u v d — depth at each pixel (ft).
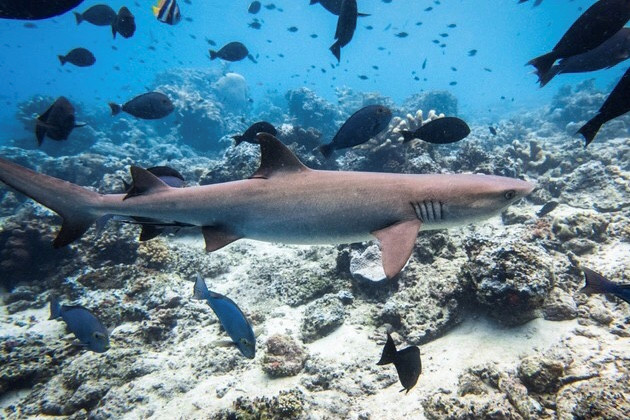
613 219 4.88
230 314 2.88
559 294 3.40
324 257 5.17
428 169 6.28
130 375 3.68
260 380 3.42
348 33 3.58
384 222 2.50
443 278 3.76
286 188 2.62
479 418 2.48
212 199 2.72
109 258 6.06
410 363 2.39
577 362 2.77
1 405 3.85
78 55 6.08
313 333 3.82
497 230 5.16
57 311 3.66
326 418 2.84
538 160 8.25
